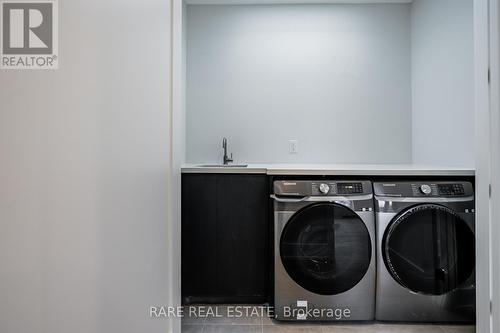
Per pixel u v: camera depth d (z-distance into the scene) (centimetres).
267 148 288
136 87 100
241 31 288
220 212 221
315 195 198
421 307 195
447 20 231
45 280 63
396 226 194
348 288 197
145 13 108
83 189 73
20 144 59
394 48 285
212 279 221
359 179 207
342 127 287
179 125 149
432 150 253
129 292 95
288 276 199
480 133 166
